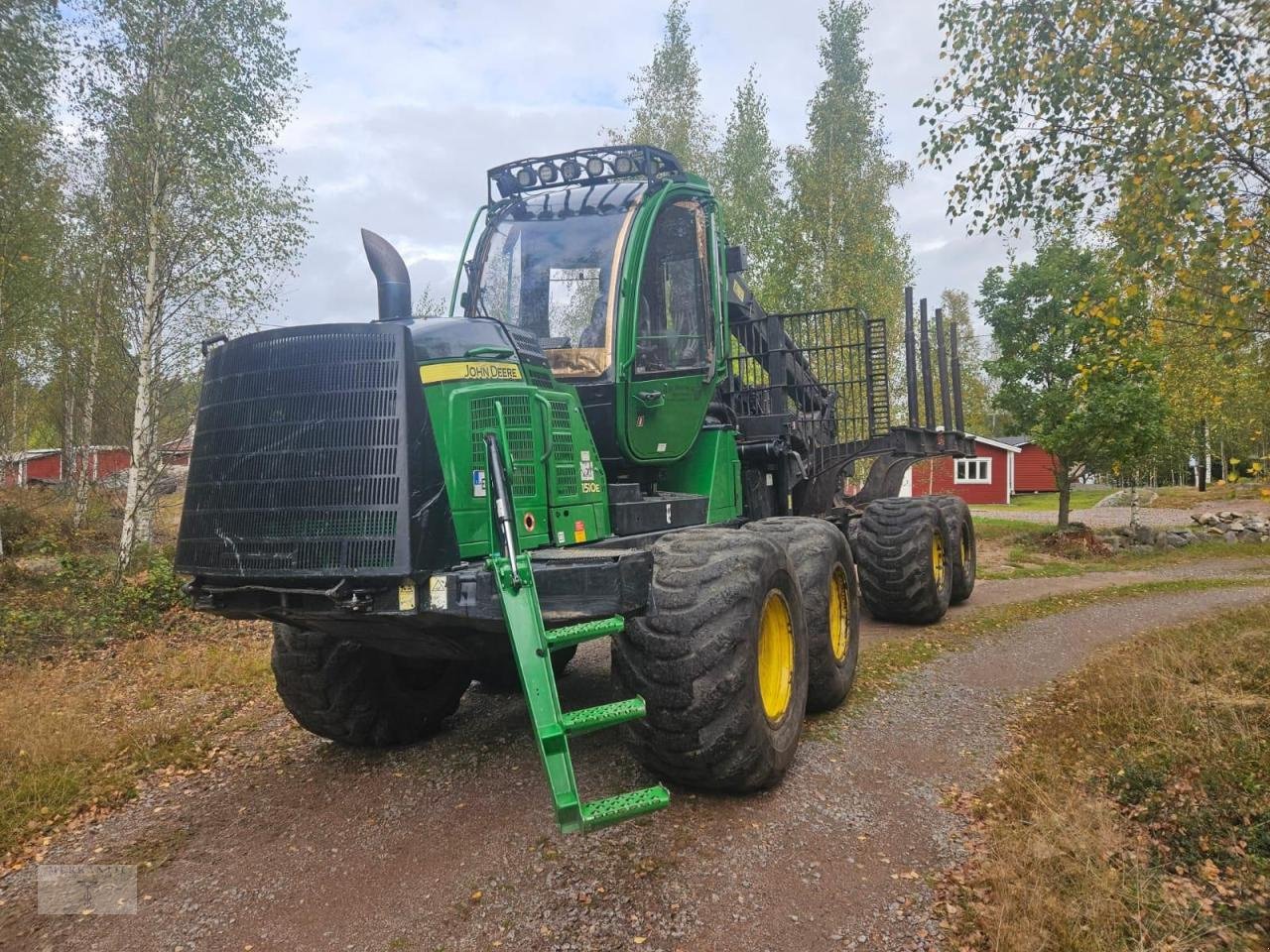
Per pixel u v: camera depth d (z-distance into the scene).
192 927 3.08
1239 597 9.70
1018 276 15.12
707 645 3.61
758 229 20.70
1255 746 4.09
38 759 4.69
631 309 4.95
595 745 4.71
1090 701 5.17
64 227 12.72
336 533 3.35
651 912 3.03
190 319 11.50
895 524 8.00
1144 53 5.57
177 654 7.66
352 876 3.40
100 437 15.87
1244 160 5.29
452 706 5.24
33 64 11.02
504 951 2.85
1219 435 22.41
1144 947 2.74
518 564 3.39
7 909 3.25
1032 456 41.38
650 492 5.60
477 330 3.95
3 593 9.69
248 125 11.75
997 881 3.10
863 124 20.22
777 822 3.69
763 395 7.51
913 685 5.93
